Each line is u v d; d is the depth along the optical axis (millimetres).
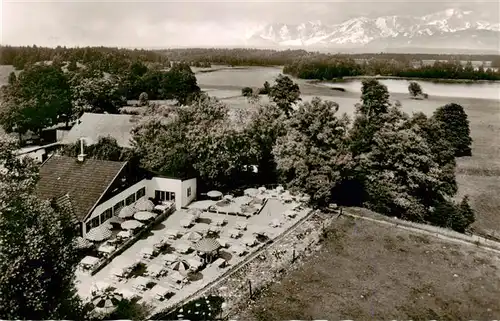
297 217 55531
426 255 47938
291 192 60594
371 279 42062
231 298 36688
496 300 39500
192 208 54469
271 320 34406
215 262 41062
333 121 61125
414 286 41281
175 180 55875
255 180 70125
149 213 48625
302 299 37750
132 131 66688
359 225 55094
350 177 64250
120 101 129000
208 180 62156
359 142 66750
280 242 48031
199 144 60500
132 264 39750
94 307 32406
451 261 46781
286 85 110312
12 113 94000
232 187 66500
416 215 60344
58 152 62562
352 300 38188
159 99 156250
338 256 46500
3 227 23891
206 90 167875
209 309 34500
